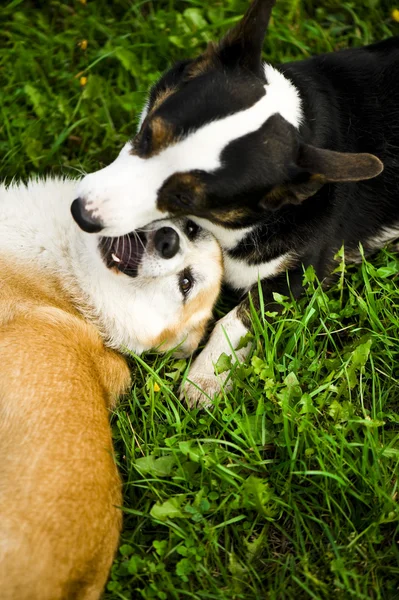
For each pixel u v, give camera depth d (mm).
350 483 1150
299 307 1270
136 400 1209
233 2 1479
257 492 1127
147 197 1151
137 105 1394
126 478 1177
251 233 1235
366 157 1163
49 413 1087
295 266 1269
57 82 1420
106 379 1201
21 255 1214
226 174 1145
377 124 1282
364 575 1116
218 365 1220
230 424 1196
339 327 1287
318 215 1253
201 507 1134
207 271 1242
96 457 1081
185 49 1441
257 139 1148
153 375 1211
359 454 1174
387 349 1250
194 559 1112
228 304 1342
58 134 1380
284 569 1115
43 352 1128
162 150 1146
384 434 1198
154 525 1140
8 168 1357
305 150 1173
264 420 1186
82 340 1188
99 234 1162
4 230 1218
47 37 1441
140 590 1093
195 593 1098
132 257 1194
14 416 1087
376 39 1495
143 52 1444
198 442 1163
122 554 1113
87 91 1394
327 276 1306
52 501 1039
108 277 1217
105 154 1378
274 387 1197
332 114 1256
